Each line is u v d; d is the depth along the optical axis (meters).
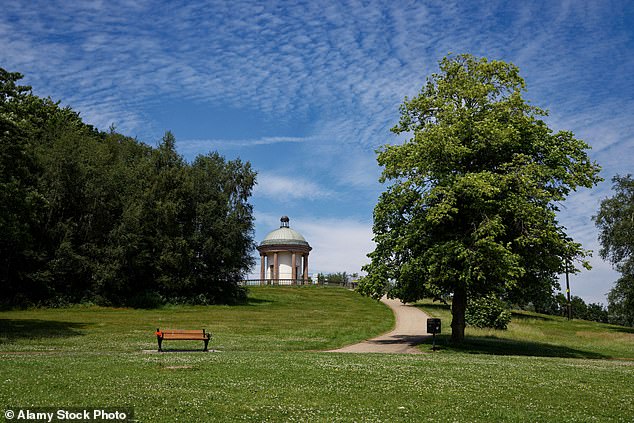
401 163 34.25
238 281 70.81
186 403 13.34
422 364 21.86
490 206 31.00
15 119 36.91
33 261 54.97
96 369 18.09
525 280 34.94
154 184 63.34
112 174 61.81
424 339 37.88
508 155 34.38
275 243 100.19
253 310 60.19
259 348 30.52
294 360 22.11
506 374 19.39
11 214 36.91
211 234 66.94
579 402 14.98
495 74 36.19
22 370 17.44
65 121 69.50
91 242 59.56
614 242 59.72
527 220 31.20
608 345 42.12
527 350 34.66
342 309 64.94
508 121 34.44
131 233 59.22
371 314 59.41
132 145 74.31
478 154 34.34
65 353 25.72
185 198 65.62
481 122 32.81
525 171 31.91
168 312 55.00
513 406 14.23
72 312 51.53
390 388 15.91
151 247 63.09
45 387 14.61
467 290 34.81
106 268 57.66
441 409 13.60
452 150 31.73
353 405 13.73
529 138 34.53
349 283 100.94
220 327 41.75
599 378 19.12
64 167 57.97
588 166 34.56
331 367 19.83
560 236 33.78
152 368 18.69
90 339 32.69
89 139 64.50
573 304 102.62
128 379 16.25
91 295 58.78
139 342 31.86
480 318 48.34
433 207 31.41
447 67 36.75
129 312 53.81
